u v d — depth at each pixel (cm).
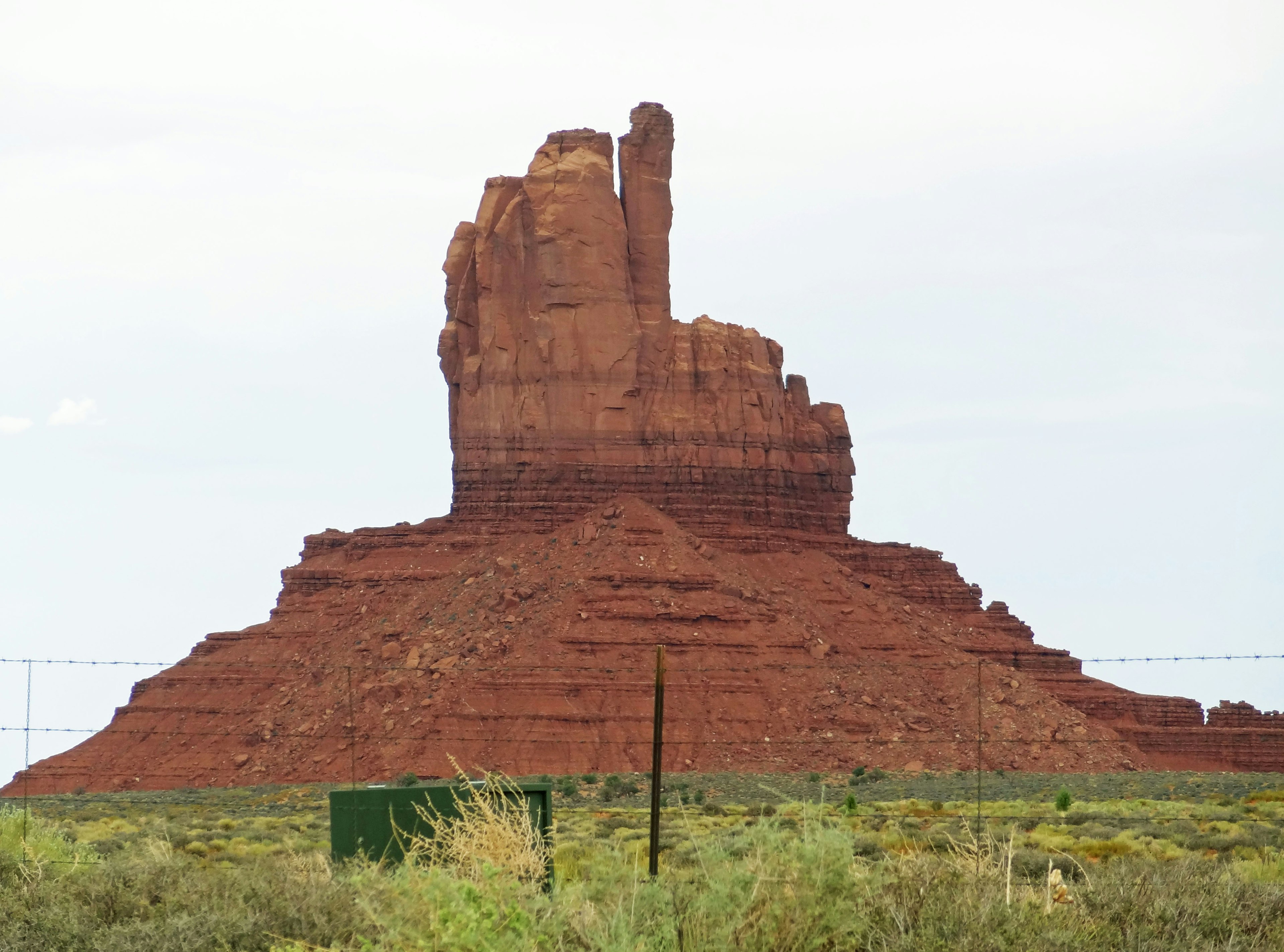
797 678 15762
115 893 3050
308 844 6138
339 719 15412
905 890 2542
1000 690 16262
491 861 2655
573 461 18462
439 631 16375
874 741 15112
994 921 2450
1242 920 2797
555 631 15938
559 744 14538
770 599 17125
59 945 2755
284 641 17275
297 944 2483
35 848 4362
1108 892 2845
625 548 17250
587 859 3266
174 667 17038
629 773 14062
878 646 17025
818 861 2333
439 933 2173
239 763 15488
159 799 13075
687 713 15012
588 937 2234
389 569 17950
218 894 2923
